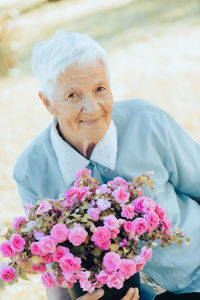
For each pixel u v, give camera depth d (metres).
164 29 7.76
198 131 4.32
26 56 8.23
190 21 7.86
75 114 1.45
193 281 1.64
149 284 1.67
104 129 1.49
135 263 1.29
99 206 1.36
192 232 1.65
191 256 1.64
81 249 1.32
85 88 1.41
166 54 6.67
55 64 1.39
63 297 1.61
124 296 1.40
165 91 5.45
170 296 1.68
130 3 10.32
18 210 3.59
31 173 1.68
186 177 1.71
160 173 1.66
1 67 7.27
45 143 1.70
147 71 6.21
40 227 1.34
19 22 11.30
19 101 6.22
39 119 5.52
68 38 1.45
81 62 1.38
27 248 1.37
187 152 1.70
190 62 6.19
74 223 1.31
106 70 1.45
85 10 11.00
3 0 14.65
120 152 1.64
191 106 4.91
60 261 1.27
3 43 7.26
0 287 2.66
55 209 1.41
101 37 8.17
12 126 5.45
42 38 9.35
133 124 1.67
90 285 1.28
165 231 1.42
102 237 1.28
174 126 1.71
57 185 1.69
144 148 1.64
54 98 1.46
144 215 1.38
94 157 1.61
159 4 9.45
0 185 4.05
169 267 1.62
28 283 2.55
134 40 7.58
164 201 1.65
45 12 11.94
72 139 1.60
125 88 5.79
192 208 1.71
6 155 4.68
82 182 1.47
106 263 1.26
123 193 1.39
